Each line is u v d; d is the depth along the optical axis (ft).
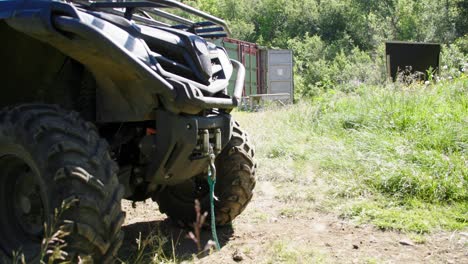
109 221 8.60
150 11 12.35
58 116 9.12
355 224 13.83
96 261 8.68
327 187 17.08
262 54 68.64
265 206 15.85
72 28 8.91
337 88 43.04
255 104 55.67
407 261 11.26
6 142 9.11
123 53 9.12
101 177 8.69
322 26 221.25
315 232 13.32
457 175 16.17
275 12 228.84
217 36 13.00
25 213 9.70
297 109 31.35
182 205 13.52
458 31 163.32
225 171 12.78
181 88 9.75
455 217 13.97
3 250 9.64
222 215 13.05
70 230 8.21
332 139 23.13
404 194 15.90
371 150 19.63
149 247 12.22
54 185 8.41
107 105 10.41
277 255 11.44
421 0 180.65
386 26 185.98
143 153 10.39
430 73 35.99
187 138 9.99
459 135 19.74
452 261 11.25
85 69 10.68
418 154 18.11
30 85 11.02
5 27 10.68
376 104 26.08
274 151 22.45
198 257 11.55
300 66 175.01
